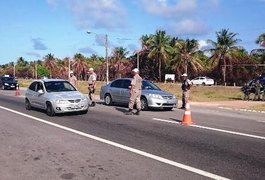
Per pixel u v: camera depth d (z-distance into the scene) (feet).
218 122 46.01
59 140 33.06
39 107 54.54
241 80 226.38
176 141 32.53
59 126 41.45
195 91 150.20
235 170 23.38
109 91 66.39
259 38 188.85
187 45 252.83
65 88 54.54
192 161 25.53
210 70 242.78
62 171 23.25
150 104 57.57
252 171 23.20
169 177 21.81
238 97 106.83
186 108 43.98
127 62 300.20
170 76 253.03
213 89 156.66
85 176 22.17
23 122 44.86
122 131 37.88
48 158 26.53
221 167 24.03
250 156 27.07
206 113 58.59
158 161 25.50
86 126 41.42
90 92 65.72
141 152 28.17
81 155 27.32
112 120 46.57
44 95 52.65
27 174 22.66
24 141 32.68
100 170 23.39
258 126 42.68
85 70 367.25
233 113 59.26
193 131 38.06
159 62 257.34
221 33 231.09
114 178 21.71
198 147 30.04
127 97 62.44
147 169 23.53
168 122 44.86
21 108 62.23
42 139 33.58
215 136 35.19
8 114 53.36
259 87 91.81
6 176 22.25
